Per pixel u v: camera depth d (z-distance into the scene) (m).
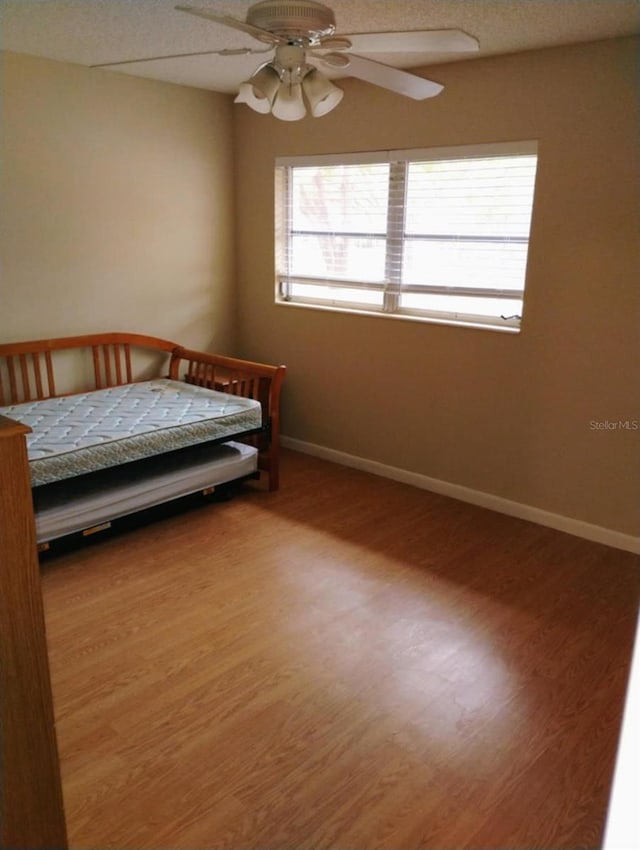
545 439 3.23
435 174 3.44
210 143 4.20
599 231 2.87
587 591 2.72
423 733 1.93
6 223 3.37
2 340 3.48
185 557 2.95
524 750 1.87
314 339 4.19
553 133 2.92
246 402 3.59
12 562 1.14
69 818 1.63
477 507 3.54
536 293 3.12
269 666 2.21
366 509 3.51
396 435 3.88
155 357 4.23
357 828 1.62
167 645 2.32
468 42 1.87
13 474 1.11
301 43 1.86
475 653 2.30
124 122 3.72
